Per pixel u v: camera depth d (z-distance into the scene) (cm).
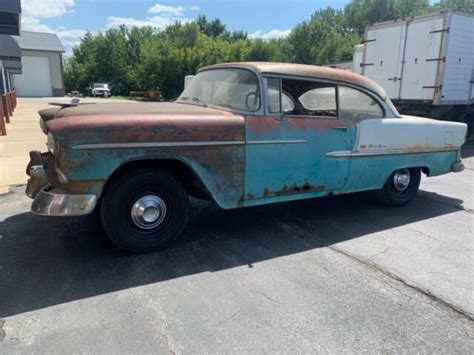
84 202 298
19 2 984
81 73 5591
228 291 290
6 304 263
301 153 388
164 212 348
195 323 250
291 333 244
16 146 850
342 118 419
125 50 5734
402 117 481
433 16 935
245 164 358
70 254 341
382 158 456
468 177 716
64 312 257
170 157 322
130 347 226
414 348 234
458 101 1000
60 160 295
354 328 251
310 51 4838
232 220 445
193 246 369
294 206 505
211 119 338
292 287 299
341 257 355
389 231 425
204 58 4356
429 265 344
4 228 396
